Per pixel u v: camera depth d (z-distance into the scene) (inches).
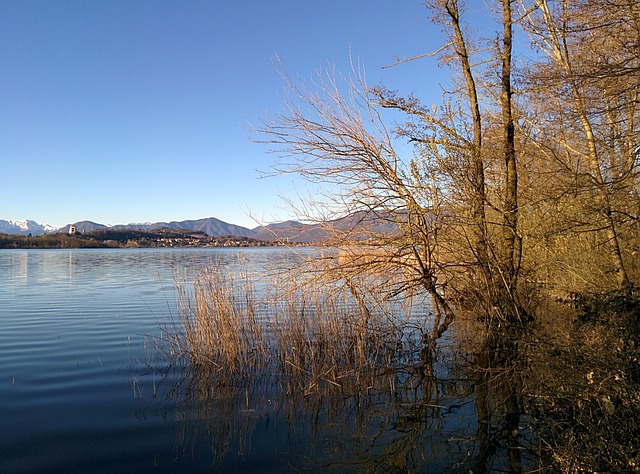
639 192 401.1
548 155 474.0
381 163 385.4
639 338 203.9
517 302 410.3
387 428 248.1
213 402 283.9
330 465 208.7
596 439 172.2
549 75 356.8
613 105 377.7
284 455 216.8
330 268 386.9
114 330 490.6
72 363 363.9
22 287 948.0
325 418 262.2
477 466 204.5
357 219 396.2
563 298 507.5
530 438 225.5
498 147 450.0
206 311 359.3
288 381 320.2
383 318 410.3
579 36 360.2
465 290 430.3
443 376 334.0
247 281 392.2
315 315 381.4
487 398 284.5
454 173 392.5
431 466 206.7
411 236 399.2
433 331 425.7
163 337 446.6
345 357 358.6
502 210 434.0
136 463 208.1
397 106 395.9
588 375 198.7
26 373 338.3
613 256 438.9
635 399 176.1
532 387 258.8
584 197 379.9
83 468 202.8
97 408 272.2
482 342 386.9
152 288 909.2
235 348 346.3
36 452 216.8
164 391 301.7
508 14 425.4
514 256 457.1
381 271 400.8
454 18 429.4
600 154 444.8
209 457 214.8
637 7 307.1
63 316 581.3
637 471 153.6
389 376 336.5
